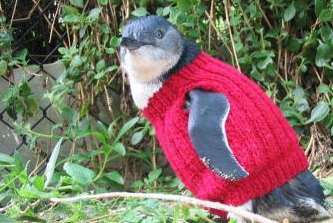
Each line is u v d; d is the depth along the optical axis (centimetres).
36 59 393
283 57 373
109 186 356
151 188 357
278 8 367
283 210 263
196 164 261
